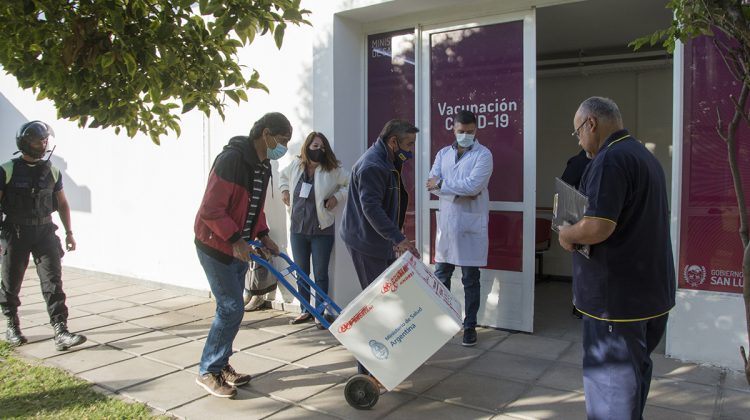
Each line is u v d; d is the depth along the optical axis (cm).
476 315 469
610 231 234
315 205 514
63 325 465
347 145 548
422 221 534
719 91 381
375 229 347
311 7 538
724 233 386
